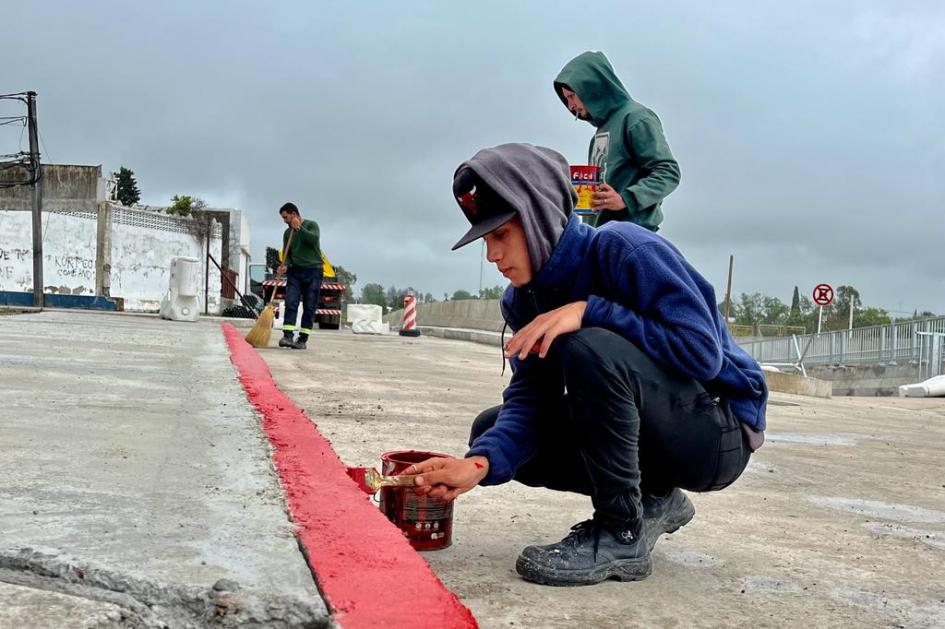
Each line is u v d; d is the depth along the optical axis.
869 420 7.40
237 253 41.72
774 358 23.52
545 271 2.05
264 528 1.82
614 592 1.94
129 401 3.69
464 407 5.35
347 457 3.29
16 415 3.15
